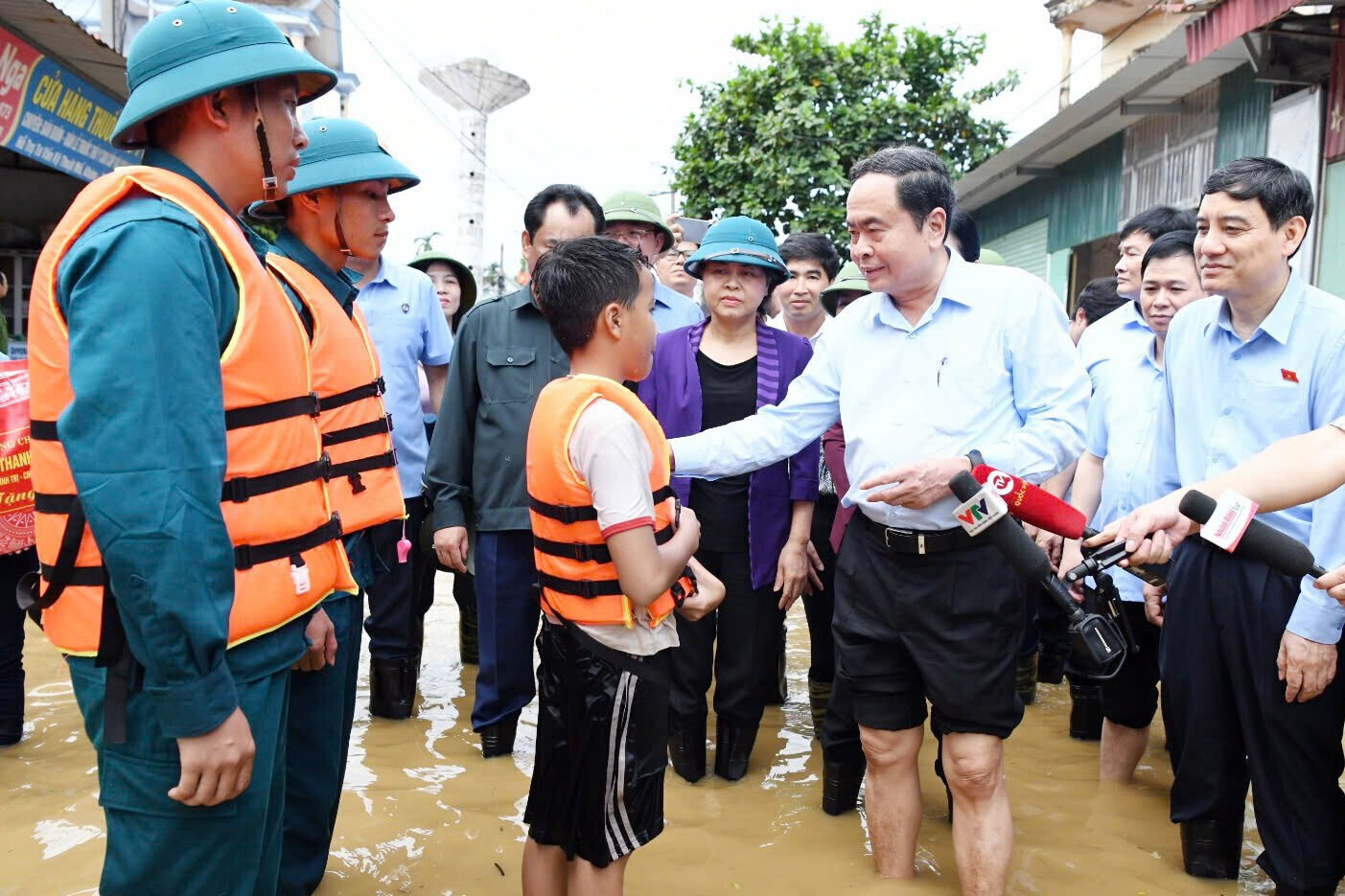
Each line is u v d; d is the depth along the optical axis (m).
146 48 1.93
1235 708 2.91
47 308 1.81
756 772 3.88
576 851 2.42
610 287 2.41
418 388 4.37
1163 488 3.27
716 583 2.66
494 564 3.80
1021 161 11.82
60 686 4.55
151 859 1.85
